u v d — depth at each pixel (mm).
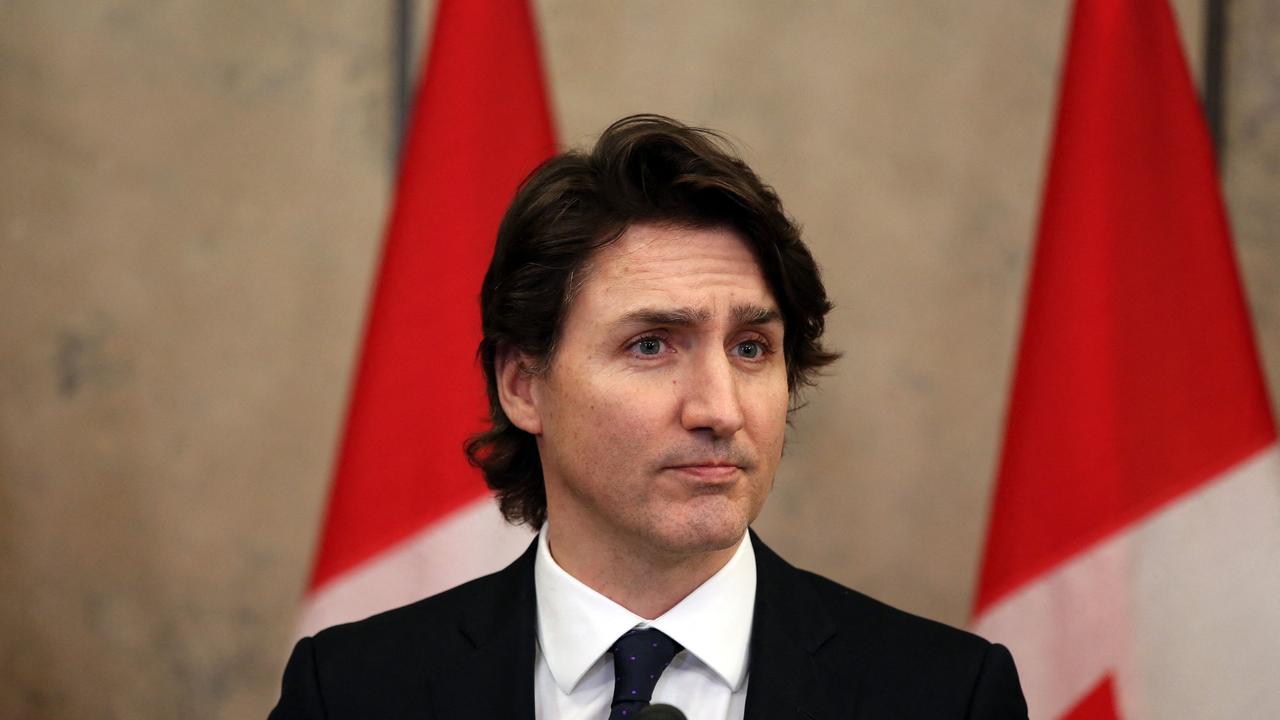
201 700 9523
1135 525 7379
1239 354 7500
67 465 9539
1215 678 7207
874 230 9656
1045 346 7719
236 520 9594
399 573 7711
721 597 5082
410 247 8039
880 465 9586
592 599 5070
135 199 9625
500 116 8188
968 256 9664
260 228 9656
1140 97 7828
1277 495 7340
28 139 9578
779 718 4895
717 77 9734
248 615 9555
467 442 6113
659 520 4699
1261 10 9398
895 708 5012
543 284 5004
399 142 9633
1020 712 5172
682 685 4996
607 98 9703
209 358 9625
